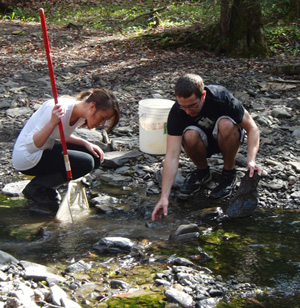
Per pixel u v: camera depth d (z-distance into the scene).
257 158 5.86
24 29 13.55
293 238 4.28
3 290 3.34
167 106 6.16
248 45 10.59
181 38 11.56
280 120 7.13
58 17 15.46
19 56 10.99
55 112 4.18
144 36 12.11
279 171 5.54
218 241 4.21
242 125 4.67
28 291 3.35
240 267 3.81
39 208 4.83
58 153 4.63
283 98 8.13
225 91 4.59
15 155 4.48
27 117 7.32
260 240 4.24
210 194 5.06
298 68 9.27
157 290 3.46
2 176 5.61
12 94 8.34
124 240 4.06
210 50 11.09
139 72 9.70
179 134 4.54
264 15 12.62
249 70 9.63
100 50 11.52
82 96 4.48
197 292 3.43
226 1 10.44
